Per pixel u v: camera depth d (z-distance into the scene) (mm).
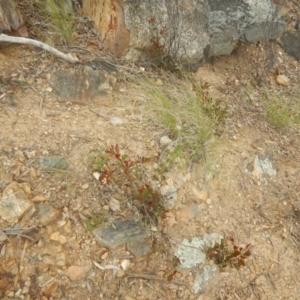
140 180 1365
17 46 1591
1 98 1423
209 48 1836
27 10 1719
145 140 1471
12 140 1325
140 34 1714
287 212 1521
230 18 1853
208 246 1366
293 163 1654
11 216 1180
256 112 1798
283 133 1764
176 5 1741
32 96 1464
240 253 1297
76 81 1521
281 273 1405
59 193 1271
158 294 1271
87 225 1255
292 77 2025
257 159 1585
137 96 1593
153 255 1303
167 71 1763
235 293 1342
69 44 1691
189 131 1528
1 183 1225
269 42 2008
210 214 1420
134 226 1291
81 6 1875
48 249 1198
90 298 1201
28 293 1143
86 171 1331
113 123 1482
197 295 1307
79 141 1385
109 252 1256
